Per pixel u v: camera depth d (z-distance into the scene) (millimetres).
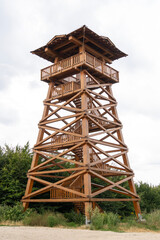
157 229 19875
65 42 24250
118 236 14172
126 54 26828
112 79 26250
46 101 25125
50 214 21125
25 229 15945
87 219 18656
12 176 27109
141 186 38656
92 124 25625
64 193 22281
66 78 27078
